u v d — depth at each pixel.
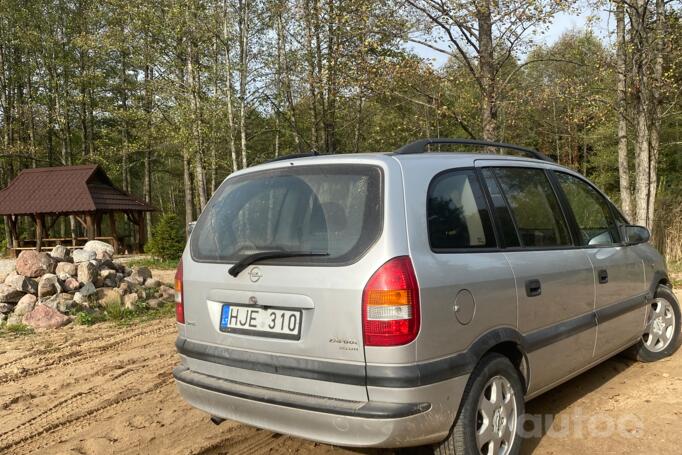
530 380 3.72
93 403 5.02
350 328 2.96
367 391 2.92
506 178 4.00
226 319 3.45
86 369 6.09
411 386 2.89
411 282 2.95
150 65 25.34
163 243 21.81
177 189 62.56
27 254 9.46
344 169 3.34
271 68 22.00
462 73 12.18
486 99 11.47
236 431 4.31
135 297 9.50
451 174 3.56
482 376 3.28
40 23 34.84
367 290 2.94
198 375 3.58
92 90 36.97
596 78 12.84
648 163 12.74
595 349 4.48
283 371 3.15
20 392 5.37
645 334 5.56
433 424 3.00
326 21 13.48
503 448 3.47
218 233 3.68
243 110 22.64
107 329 8.13
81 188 27.36
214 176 32.09
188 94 23.73
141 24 23.56
